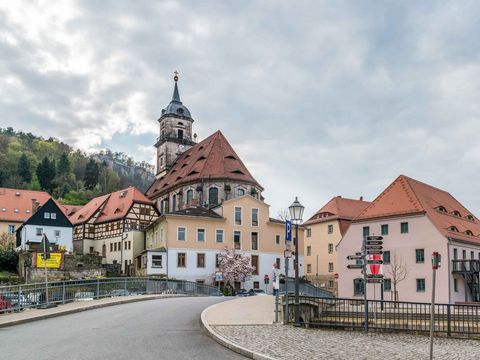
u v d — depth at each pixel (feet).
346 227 250.98
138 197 267.39
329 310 84.84
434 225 171.01
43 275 201.98
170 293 134.51
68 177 549.54
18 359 36.63
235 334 53.16
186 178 262.67
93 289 95.71
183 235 209.87
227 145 272.72
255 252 223.71
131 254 245.65
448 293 164.66
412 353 47.83
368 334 63.57
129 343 45.34
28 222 248.32
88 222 278.67
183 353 41.42
